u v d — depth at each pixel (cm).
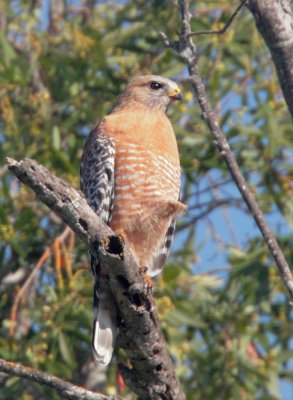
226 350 1302
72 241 1253
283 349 1359
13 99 1418
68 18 1603
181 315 1247
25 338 1292
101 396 791
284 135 1341
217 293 1388
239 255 1344
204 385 1307
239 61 1398
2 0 1509
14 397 1262
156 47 1444
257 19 915
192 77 897
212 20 1475
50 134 1360
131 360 796
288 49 902
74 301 1235
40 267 1316
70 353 1217
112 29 1477
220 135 876
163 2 1339
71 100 1416
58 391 799
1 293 1357
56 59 1414
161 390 797
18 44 1557
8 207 1330
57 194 757
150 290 778
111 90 1437
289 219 1360
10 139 1370
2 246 1323
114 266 762
